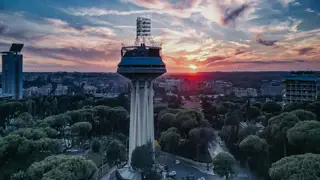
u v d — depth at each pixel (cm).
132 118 18562
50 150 16662
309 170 10700
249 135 19762
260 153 18250
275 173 11606
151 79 18625
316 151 16712
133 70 17800
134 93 18512
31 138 18862
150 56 18300
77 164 12719
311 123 17488
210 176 17625
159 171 17238
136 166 16275
